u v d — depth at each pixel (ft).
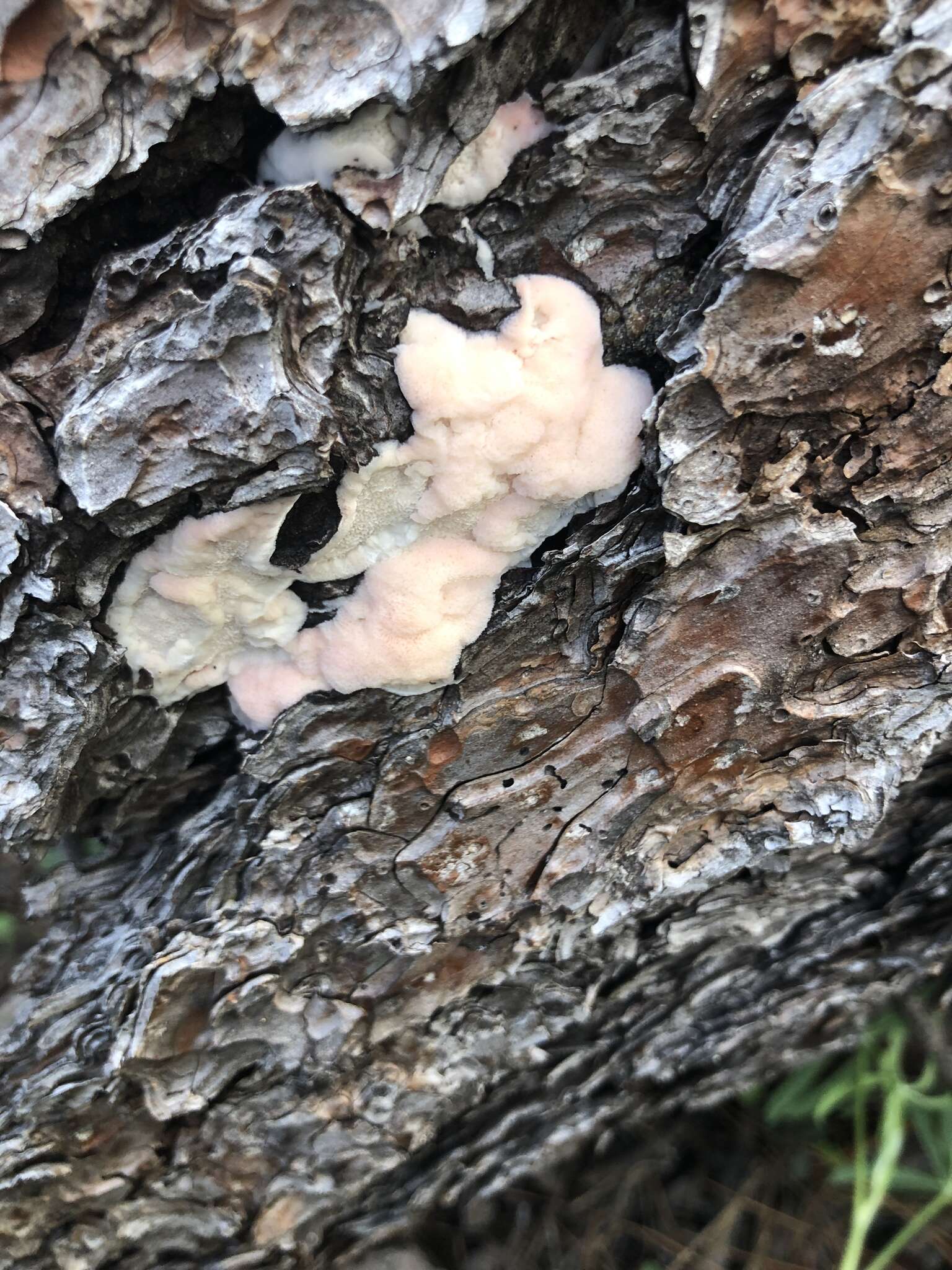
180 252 0.48
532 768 0.63
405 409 0.53
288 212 0.46
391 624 0.58
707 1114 0.89
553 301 0.52
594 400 0.54
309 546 0.55
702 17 0.45
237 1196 0.71
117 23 0.43
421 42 0.43
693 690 0.60
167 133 0.46
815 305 0.47
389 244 0.49
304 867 0.64
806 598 0.56
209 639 0.59
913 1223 0.81
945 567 0.56
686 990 0.78
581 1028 0.77
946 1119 0.82
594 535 0.56
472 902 0.67
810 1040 0.80
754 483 0.53
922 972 0.77
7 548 0.51
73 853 0.69
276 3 0.43
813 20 0.45
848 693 0.61
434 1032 0.73
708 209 0.51
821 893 0.77
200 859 0.64
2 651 0.54
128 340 0.49
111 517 0.51
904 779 0.65
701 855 0.69
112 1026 0.62
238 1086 0.68
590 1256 0.85
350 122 0.46
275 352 0.47
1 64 0.44
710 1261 0.85
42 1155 0.64
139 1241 0.70
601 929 0.71
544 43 0.47
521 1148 0.77
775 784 0.65
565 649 0.60
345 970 0.68
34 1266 0.68
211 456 0.49
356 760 0.62
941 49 0.42
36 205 0.47
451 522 0.56
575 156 0.49
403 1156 0.74
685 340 0.50
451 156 0.47
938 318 0.48
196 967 0.62
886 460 0.52
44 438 0.50
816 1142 0.87
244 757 0.64
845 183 0.44
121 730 0.61
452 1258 0.85
